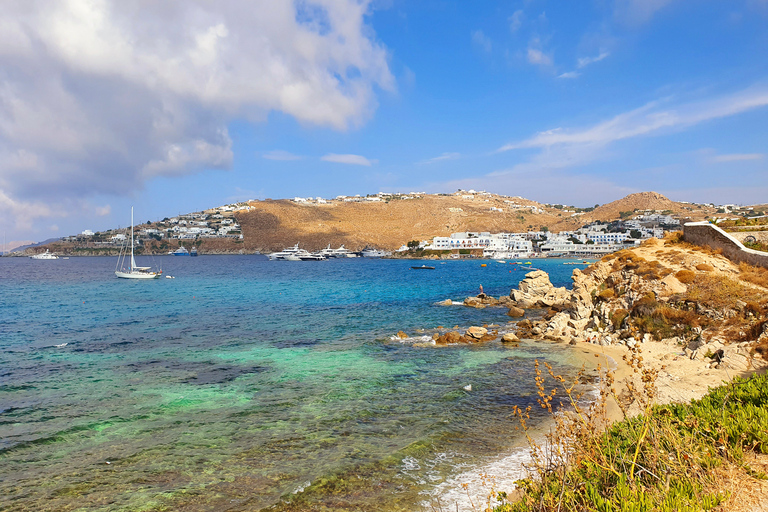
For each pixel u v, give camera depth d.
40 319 51.06
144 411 20.48
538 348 32.44
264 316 51.69
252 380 25.38
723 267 32.56
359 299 68.75
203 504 12.69
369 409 20.20
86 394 23.25
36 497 13.26
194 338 38.66
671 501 6.67
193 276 134.25
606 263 41.75
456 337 35.19
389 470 14.29
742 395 11.12
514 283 98.50
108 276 132.62
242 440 17.05
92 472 14.73
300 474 14.24
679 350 26.34
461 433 17.16
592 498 7.29
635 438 9.00
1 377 26.75
